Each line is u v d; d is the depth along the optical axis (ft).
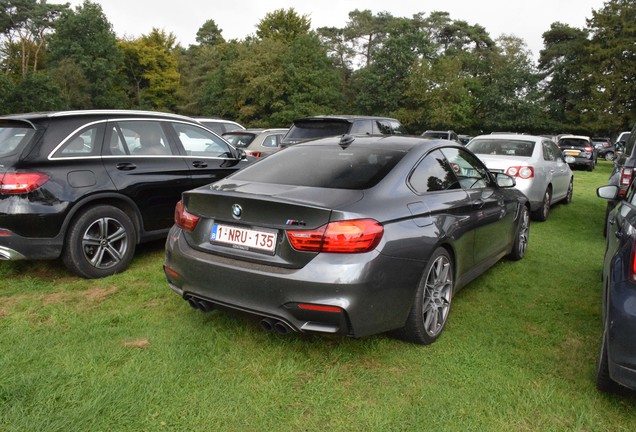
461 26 248.73
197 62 223.30
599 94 141.79
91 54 194.90
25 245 12.86
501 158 23.93
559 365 9.49
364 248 8.43
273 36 197.16
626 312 7.20
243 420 7.55
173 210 16.52
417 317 9.71
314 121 29.58
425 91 150.71
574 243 20.66
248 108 158.51
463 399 8.23
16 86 154.40
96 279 14.28
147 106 214.07
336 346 10.03
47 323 11.07
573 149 66.23
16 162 12.81
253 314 8.88
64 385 8.34
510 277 15.42
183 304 12.32
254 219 8.93
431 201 10.43
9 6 212.23
